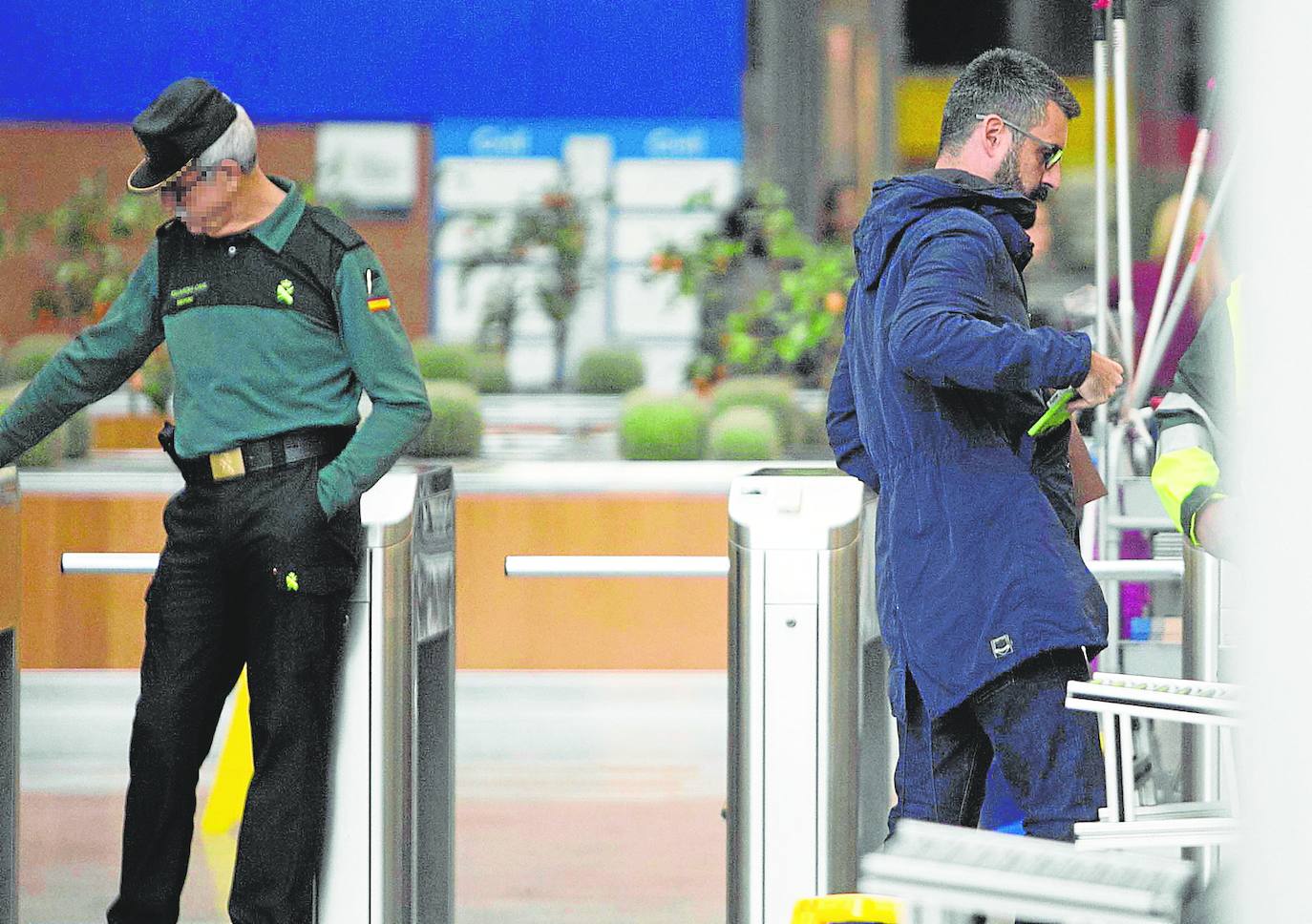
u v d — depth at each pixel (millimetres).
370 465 12586
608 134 33250
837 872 12953
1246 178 4508
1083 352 10969
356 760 12984
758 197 29125
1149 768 13359
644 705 25828
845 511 12898
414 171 33344
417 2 33219
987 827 15570
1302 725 4379
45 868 19188
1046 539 11617
